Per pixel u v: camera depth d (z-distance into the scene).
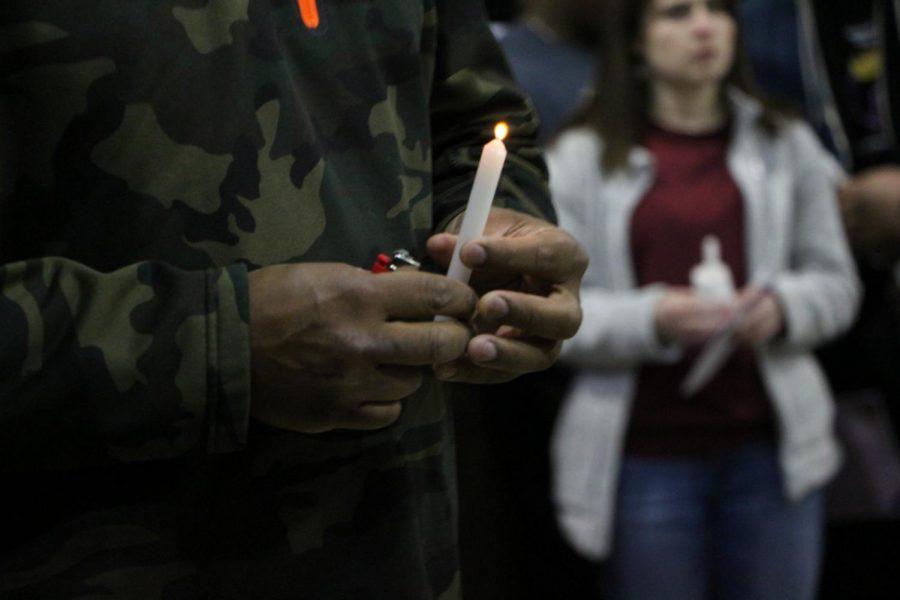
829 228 4.08
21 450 1.39
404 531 1.69
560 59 4.45
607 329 3.77
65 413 1.38
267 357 1.43
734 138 3.99
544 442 4.25
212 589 1.58
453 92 1.94
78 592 1.50
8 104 1.45
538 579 4.36
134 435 1.40
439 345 1.45
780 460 3.87
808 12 4.62
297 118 1.59
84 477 1.51
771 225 3.95
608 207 3.88
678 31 3.88
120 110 1.47
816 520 3.98
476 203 1.55
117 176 1.48
